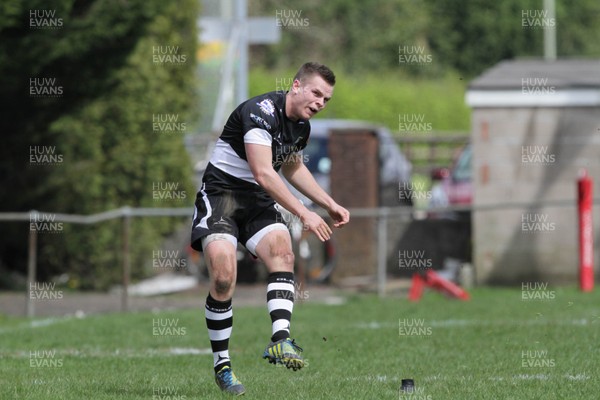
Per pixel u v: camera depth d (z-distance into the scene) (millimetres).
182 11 66875
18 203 61688
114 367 31281
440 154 114000
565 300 54312
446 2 195250
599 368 29453
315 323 45438
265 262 24844
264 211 25203
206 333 41688
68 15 52938
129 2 54344
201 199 25109
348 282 68562
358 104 152000
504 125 66062
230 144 24953
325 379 27812
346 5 180125
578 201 61844
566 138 65938
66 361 32812
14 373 29906
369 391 25172
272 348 23750
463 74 195625
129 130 62969
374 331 40750
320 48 177500
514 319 45094
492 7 197500
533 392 24922
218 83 76938
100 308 54969
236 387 25062
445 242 73000
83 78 58031
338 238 68500
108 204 62469
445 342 36469
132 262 63438
